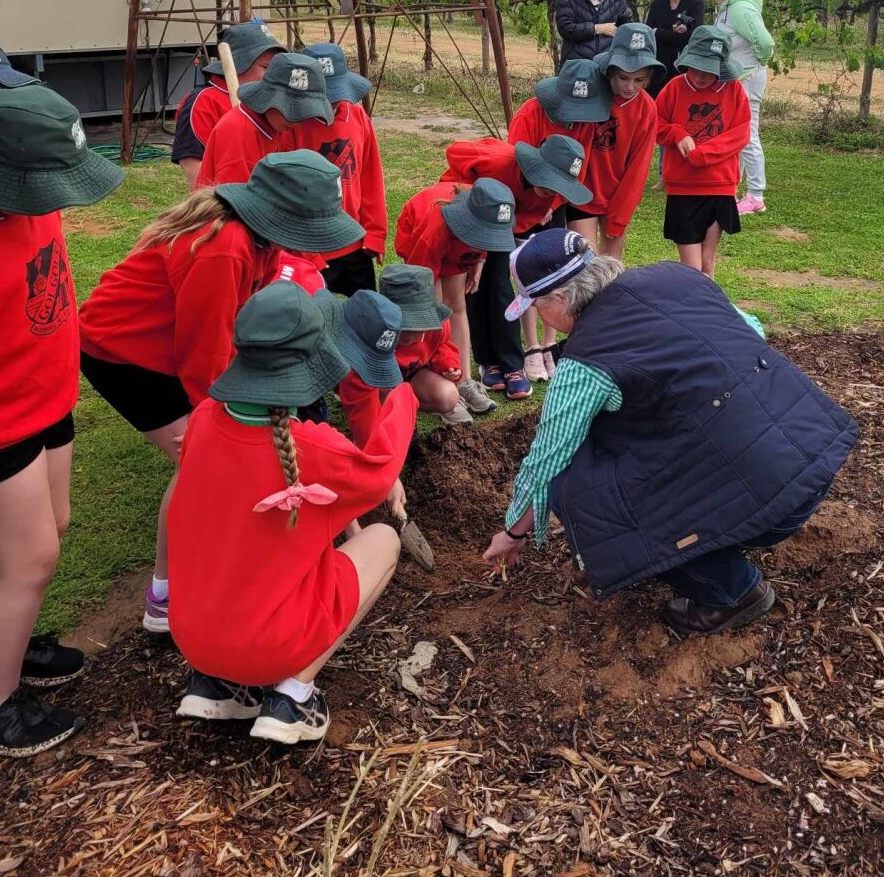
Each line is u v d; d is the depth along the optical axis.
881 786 2.49
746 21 7.36
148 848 2.37
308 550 2.38
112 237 7.12
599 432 2.75
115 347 2.94
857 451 4.02
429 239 4.02
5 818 2.47
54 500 2.74
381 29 21.89
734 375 2.59
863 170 9.48
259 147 3.88
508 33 22.80
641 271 2.71
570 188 4.18
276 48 4.70
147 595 3.12
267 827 2.44
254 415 2.22
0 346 2.29
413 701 2.85
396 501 3.31
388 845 2.38
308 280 3.24
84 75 10.63
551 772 2.59
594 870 2.32
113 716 2.82
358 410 3.17
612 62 4.59
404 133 10.98
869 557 3.26
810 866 2.32
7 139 2.09
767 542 2.83
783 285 6.26
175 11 9.24
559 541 3.54
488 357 4.81
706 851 2.36
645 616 3.09
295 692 2.57
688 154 5.43
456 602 3.29
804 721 2.70
